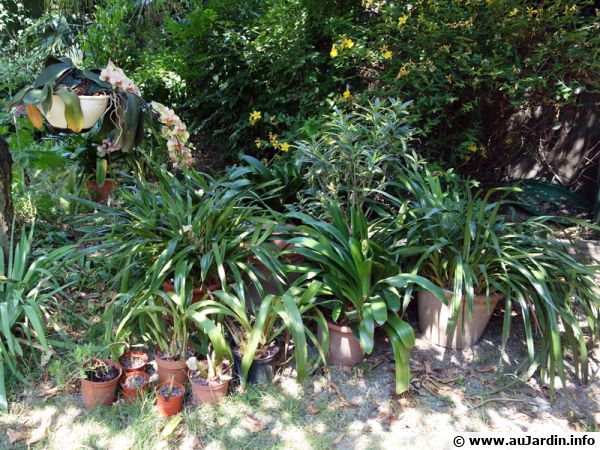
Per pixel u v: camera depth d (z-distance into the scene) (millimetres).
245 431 1999
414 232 2641
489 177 4672
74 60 6238
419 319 2666
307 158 2887
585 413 2207
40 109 2281
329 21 4051
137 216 2582
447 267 2543
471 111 4145
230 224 2633
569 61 3688
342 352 2365
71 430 1954
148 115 2592
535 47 3754
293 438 1982
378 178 3172
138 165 3340
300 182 3139
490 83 3760
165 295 2191
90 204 2750
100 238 2607
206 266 2266
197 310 2297
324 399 2191
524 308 2281
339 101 3912
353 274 2289
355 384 2283
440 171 3688
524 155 4965
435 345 2578
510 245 2520
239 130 4629
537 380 2389
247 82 4570
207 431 1989
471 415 2152
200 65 4730
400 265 2645
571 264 2375
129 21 6371
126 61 6066
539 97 4023
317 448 1935
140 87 5145
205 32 4637
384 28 3834
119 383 2158
